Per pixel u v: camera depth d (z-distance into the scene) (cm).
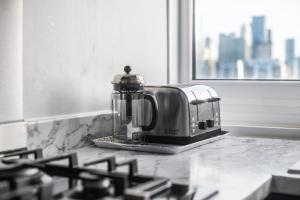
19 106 116
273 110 176
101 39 147
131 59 163
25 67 118
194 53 194
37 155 97
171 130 133
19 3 115
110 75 153
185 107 132
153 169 105
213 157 120
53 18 127
